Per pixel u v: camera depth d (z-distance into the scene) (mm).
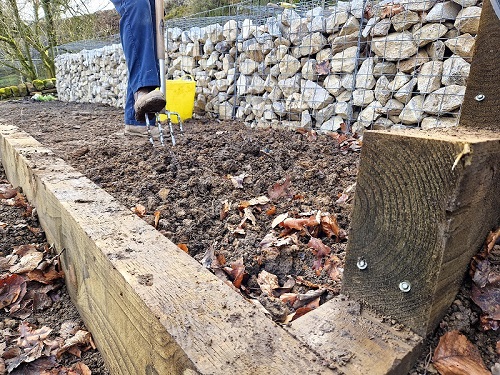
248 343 667
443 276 722
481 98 943
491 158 719
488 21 904
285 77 3527
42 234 1690
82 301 1233
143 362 824
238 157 2252
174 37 4883
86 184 1470
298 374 614
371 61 2920
